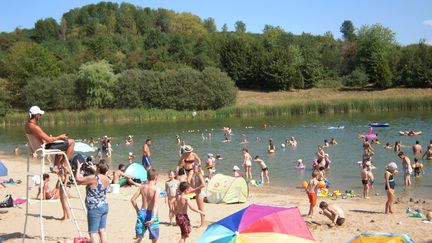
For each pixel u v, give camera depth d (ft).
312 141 145.18
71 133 191.72
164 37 498.69
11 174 98.43
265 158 116.57
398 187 80.23
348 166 100.68
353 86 333.21
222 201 67.15
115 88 277.23
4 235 48.03
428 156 107.45
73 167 45.83
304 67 342.03
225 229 32.48
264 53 350.02
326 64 379.35
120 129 203.51
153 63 373.61
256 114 246.88
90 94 277.23
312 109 245.65
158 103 277.85
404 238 33.91
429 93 296.30
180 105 274.36
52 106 284.20
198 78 275.18
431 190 77.36
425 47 327.67
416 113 227.20
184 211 43.01
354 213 59.72
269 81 339.16
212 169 97.19
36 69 318.04
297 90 335.47
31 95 281.95
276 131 175.42
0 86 286.25
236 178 68.80
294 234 32.22
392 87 320.50
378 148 125.59
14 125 245.04
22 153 144.87
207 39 463.83
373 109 245.04
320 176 77.77
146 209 40.45
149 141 93.76
